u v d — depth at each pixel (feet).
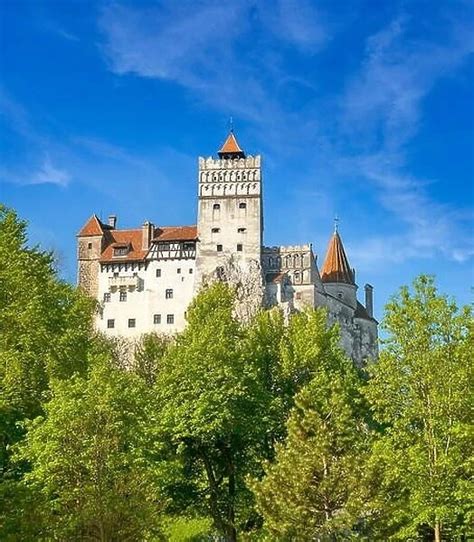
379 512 107.76
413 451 110.93
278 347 163.84
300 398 119.03
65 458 105.29
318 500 106.22
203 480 154.20
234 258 424.46
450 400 113.39
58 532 100.17
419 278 121.29
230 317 178.40
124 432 112.88
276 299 418.31
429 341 118.01
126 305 424.87
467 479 111.45
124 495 106.42
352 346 448.65
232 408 142.61
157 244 431.02
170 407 143.64
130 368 272.10
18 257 136.67
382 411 131.34
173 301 421.59
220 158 445.78
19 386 120.98
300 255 428.97
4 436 115.44
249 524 147.54
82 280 435.53
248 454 150.20
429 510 107.45
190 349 149.59
